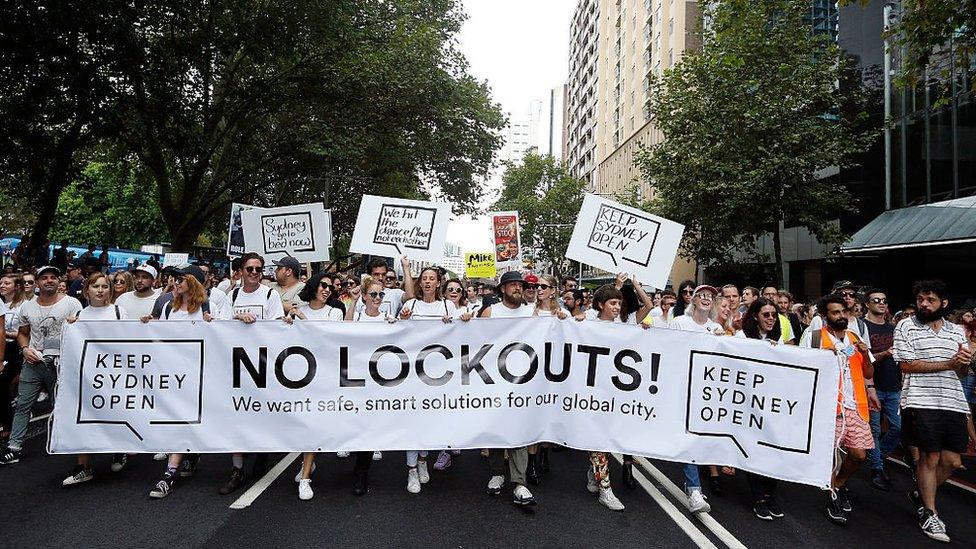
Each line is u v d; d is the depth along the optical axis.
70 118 14.30
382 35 18.72
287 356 4.86
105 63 12.98
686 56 15.88
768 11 14.32
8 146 14.06
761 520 4.65
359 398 4.88
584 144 68.62
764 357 4.85
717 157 14.58
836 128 14.13
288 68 18.69
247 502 4.56
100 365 4.77
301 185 26.00
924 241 14.76
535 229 48.16
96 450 4.70
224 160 20.33
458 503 4.73
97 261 10.48
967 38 7.60
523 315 5.23
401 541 3.95
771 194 14.16
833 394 4.73
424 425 4.88
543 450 5.79
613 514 4.62
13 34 11.29
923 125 16.64
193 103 16.27
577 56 74.06
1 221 41.16
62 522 4.07
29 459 5.48
